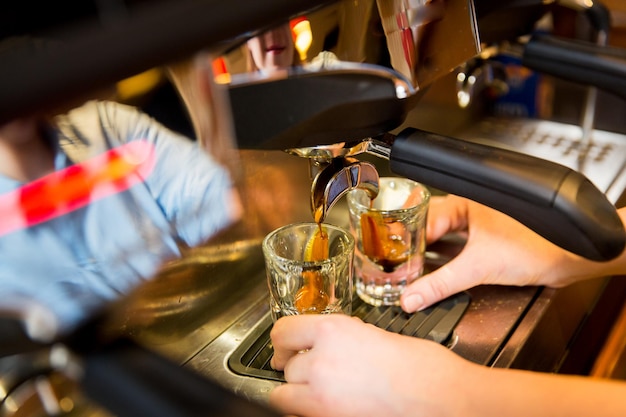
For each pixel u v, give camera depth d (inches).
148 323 18.6
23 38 8.2
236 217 21.7
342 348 15.6
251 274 23.3
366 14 13.3
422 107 32.0
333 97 13.6
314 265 18.7
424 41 14.6
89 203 15.4
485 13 21.2
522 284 21.5
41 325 13.7
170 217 18.4
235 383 18.0
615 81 23.3
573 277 21.5
